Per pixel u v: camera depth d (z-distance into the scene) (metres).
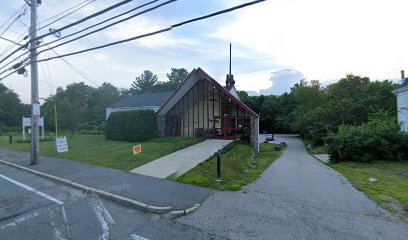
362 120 23.80
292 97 48.91
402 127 16.69
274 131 51.41
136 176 7.87
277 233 4.06
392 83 30.20
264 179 7.88
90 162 10.30
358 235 3.97
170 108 19.75
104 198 6.07
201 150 12.59
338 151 12.66
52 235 4.08
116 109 29.95
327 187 6.90
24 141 20.45
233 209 5.11
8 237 4.02
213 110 18.69
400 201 5.61
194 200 5.61
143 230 4.27
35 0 10.12
